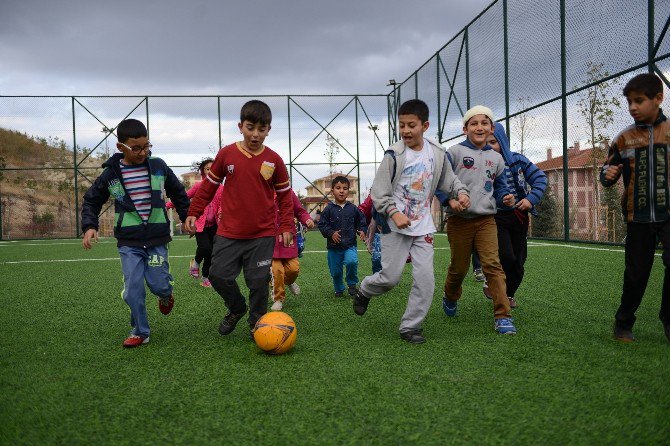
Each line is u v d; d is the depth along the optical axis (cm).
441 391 237
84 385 257
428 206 341
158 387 252
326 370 271
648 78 302
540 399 224
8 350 325
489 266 353
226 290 345
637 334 335
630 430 192
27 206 2408
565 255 807
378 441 189
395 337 341
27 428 207
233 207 344
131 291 329
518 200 416
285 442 189
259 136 336
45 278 670
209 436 196
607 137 989
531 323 373
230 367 282
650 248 309
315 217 1994
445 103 1565
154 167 345
